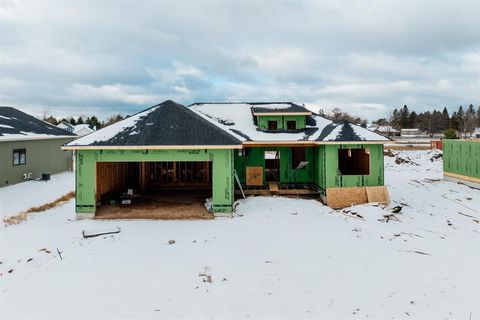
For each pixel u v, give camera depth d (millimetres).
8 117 24688
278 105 20219
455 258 9461
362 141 15297
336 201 15102
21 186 19797
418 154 36531
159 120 14367
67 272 8367
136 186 19000
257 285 7676
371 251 9883
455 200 16750
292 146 17734
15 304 6898
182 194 17359
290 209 14445
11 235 11117
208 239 10758
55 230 11680
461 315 6469
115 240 10656
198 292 7363
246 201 15938
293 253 9586
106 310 6645
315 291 7414
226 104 22016
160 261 9000
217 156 13391
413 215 14117
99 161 13266
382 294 7289
